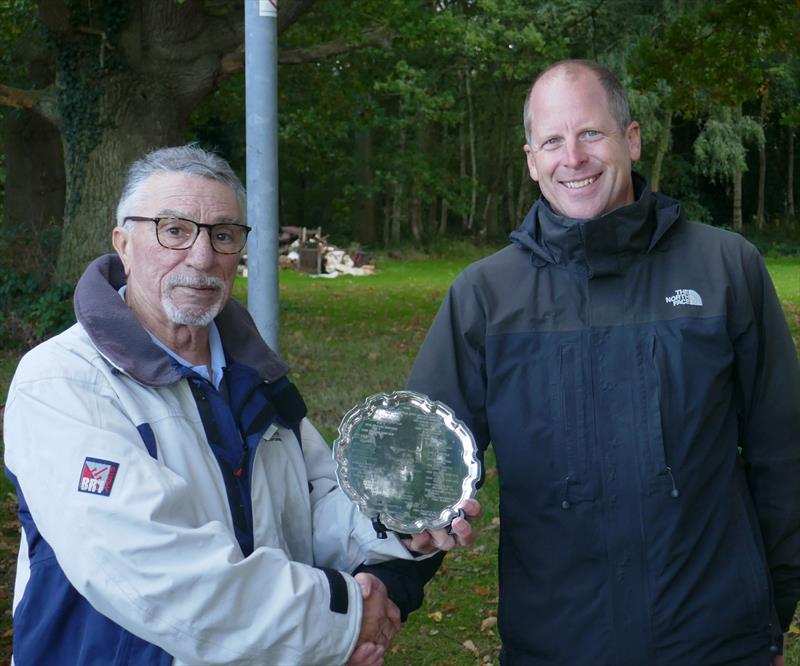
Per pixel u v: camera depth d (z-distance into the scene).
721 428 2.45
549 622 2.44
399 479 2.27
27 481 1.97
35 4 13.54
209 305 2.26
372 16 14.38
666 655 2.36
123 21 12.44
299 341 12.51
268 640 1.95
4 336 12.13
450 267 30.16
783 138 46.78
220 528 1.99
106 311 2.14
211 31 12.85
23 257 13.23
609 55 31.30
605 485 2.40
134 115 12.76
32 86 17.27
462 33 26.53
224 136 35.19
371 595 2.13
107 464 1.94
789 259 36.50
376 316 15.91
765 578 2.41
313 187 42.44
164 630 1.90
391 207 41.44
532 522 2.47
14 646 2.04
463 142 40.28
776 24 11.70
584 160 2.51
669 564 2.36
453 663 4.33
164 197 2.23
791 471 2.52
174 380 2.13
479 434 2.59
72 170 12.90
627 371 2.43
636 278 2.48
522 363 2.50
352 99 19.31
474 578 5.20
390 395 2.33
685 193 42.19
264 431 2.26
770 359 2.53
